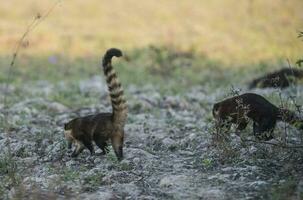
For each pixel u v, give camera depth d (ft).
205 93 71.00
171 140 44.65
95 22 122.72
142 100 63.52
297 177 34.99
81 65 96.48
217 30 115.03
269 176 35.60
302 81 60.18
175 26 119.34
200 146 42.47
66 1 131.44
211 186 34.81
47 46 107.65
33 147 43.73
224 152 38.91
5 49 105.29
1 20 120.88
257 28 110.93
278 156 38.34
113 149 40.68
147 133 48.03
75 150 41.60
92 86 77.25
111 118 39.70
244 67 89.51
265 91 61.72
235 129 42.68
